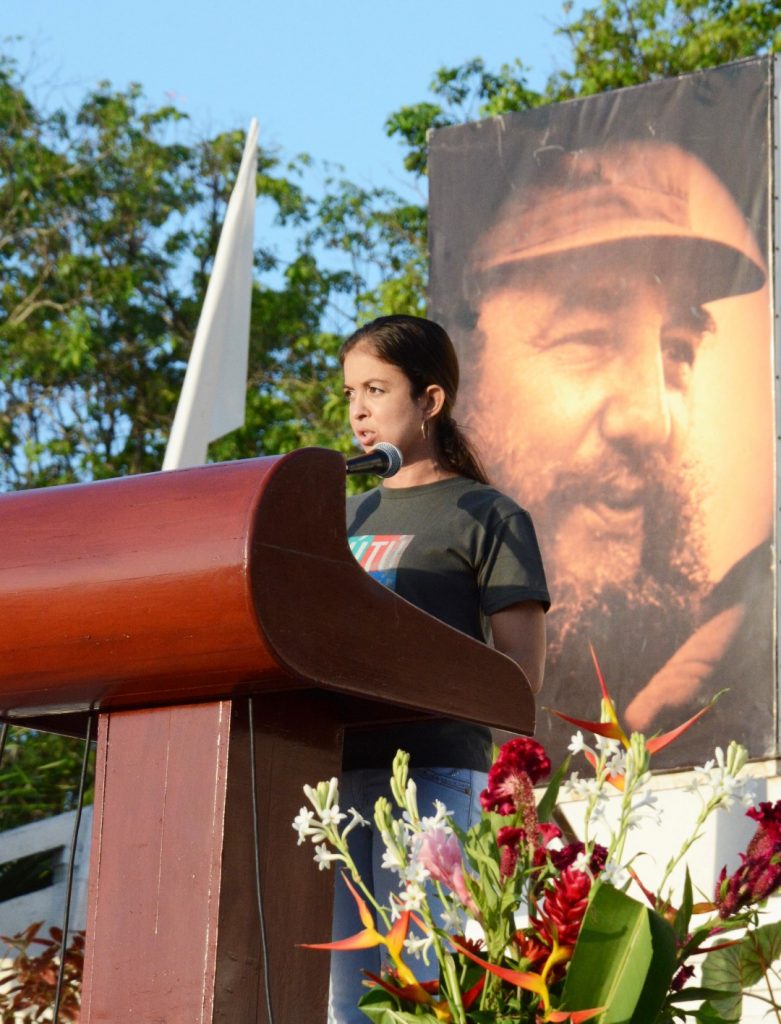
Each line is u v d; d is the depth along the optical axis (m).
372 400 5.02
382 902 4.43
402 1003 3.06
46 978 7.86
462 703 3.44
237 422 9.84
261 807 3.31
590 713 8.95
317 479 3.09
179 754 3.32
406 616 3.31
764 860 3.05
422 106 28.92
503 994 3.03
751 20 24.92
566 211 9.89
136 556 3.06
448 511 4.82
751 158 9.33
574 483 9.45
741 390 9.05
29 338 29.78
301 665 3.00
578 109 9.96
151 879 3.28
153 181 32.22
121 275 30.98
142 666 3.11
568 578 9.27
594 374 9.55
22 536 3.25
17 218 31.11
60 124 32.28
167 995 3.18
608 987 2.84
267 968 3.11
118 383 31.92
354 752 4.52
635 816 3.04
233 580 2.92
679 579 8.88
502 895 2.96
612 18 25.67
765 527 8.71
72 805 20.64
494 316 10.01
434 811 4.44
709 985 3.97
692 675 8.65
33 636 3.19
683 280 9.39
